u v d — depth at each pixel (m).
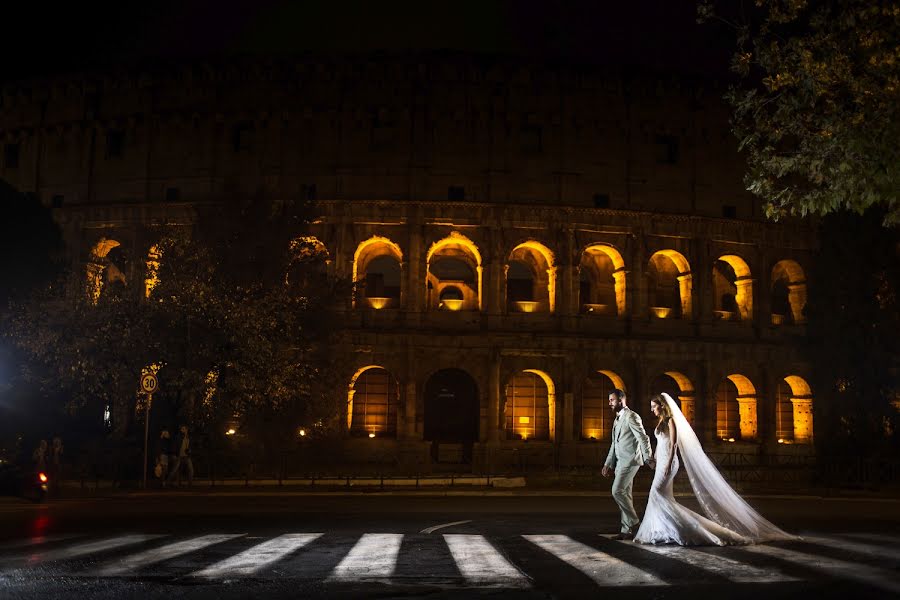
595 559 13.78
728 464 55.97
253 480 36.84
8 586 11.36
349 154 55.94
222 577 12.17
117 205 56.53
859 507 29.45
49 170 58.94
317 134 56.28
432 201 55.03
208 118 57.06
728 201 58.81
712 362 57.19
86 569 12.91
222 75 57.06
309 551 15.11
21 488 29.06
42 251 50.16
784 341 58.50
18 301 43.09
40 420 45.59
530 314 55.84
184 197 56.69
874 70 16.83
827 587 10.91
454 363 55.09
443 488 36.19
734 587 11.00
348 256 54.94
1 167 59.78
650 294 61.75
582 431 58.22
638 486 38.06
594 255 60.78
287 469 44.78
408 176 55.66
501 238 55.59
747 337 58.44
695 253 58.00
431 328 54.84
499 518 22.55
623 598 10.41
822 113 18.23
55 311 39.69
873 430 46.16
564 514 24.16
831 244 48.75
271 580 11.90
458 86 56.19
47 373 42.72
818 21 17.59
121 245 56.66
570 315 55.75
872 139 16.77
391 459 53.22
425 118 56.06
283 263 45.09
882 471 43.62
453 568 12.99
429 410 58.19
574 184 56.44
